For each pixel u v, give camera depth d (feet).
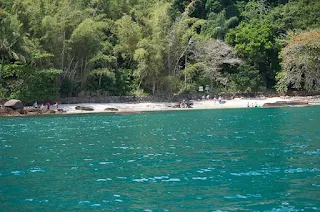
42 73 145.59
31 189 37.42
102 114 134.10
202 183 38.88
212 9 238.07
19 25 143.43
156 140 70.64
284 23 218.38
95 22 165.07
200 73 190.29
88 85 169.58
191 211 30.63
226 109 150.82
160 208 31.42
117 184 39.01
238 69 197.36
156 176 42.09
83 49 162.91
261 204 32.07
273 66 205.16
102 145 65.41
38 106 148.25
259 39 195.72
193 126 93.25
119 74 175.42
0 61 147.95
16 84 149.18
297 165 46.29
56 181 40.45
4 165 48.85
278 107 156.46
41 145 65.87
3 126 97.35
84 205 32.42
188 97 179.63
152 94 176.35
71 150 60.34
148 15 184.34
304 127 85.46
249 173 42.70
